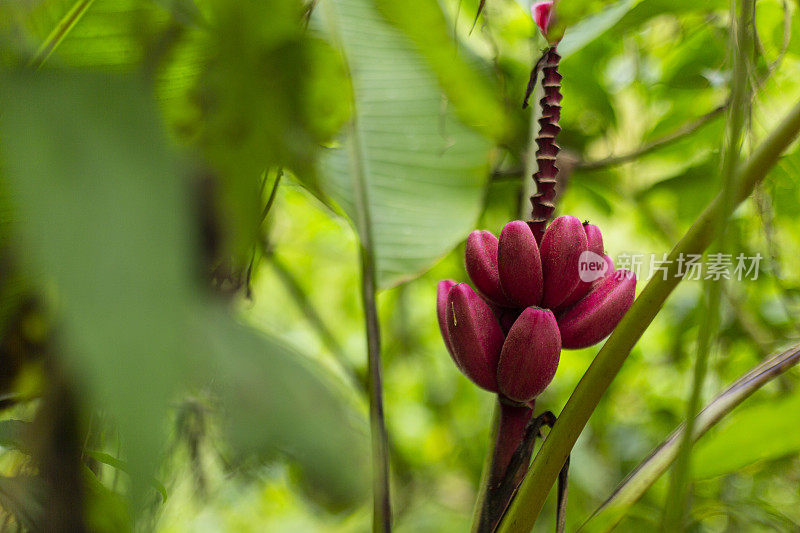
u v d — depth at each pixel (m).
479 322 1.48
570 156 2.01
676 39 2.22
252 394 0.81
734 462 1.56
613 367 1.45
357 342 3.57
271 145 1.12
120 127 0.81
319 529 2.35
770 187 1.59
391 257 1.72
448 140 1.79
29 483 1.36
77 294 0.64
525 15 2.06
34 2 0.98
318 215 3.05
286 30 1.14
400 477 2.90
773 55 1.87
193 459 1.56
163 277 0.69
